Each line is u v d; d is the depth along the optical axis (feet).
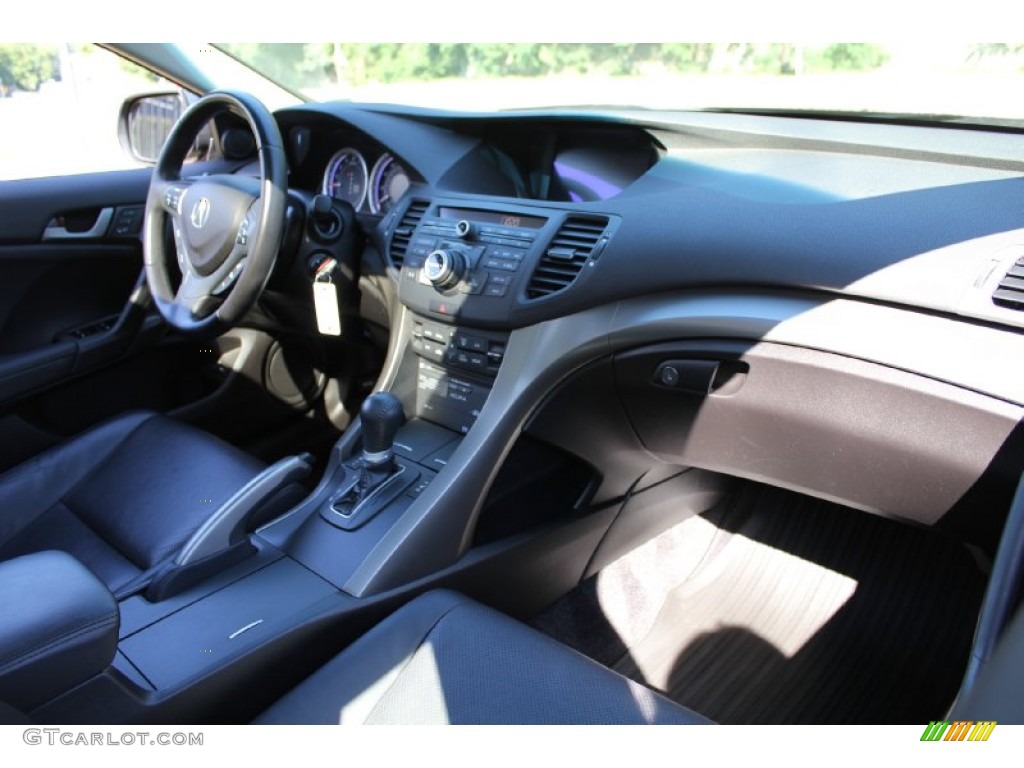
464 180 5.94
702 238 4.26
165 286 5.98
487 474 4.76
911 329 3.67
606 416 5.02
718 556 6.19
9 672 2.58
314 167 6.96
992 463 3.64
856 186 4.21
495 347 5.09
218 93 5.57
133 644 3.70
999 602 2.89
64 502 5.08
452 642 3.42
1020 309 3.38
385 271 5.97
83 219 6.65
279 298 6.32
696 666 5.35
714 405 4.48
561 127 5.66
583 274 4.65
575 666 3.31
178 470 5.10
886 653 5.35
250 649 3.68
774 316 4.01
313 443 7.57
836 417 4.04
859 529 6.17
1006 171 3.98
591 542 5.62
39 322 6.55
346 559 4.40
